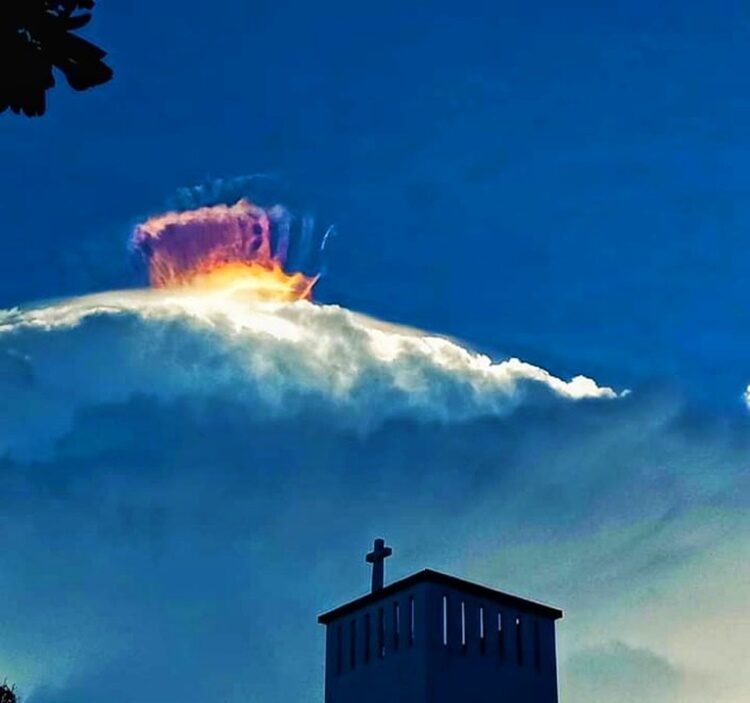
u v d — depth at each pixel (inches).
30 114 716.7
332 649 2792.8
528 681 2655.0
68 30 721.6
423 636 2551.7
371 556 2994.6
